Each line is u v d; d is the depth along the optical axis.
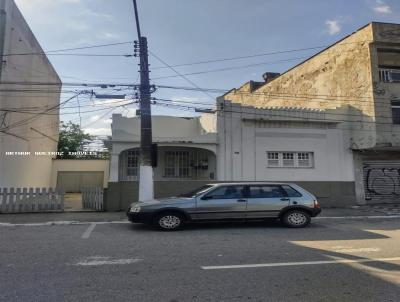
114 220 13.23
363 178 19.73
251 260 7.14
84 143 43.81
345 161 19.42
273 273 6.23
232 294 5.16
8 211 14.98
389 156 20.12
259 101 29.86
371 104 18.78
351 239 9.49
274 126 18.80
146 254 7.62
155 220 10.86
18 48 18.64
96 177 31.47
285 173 18.67
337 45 21.44
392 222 13.09
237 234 10.20
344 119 19.62
